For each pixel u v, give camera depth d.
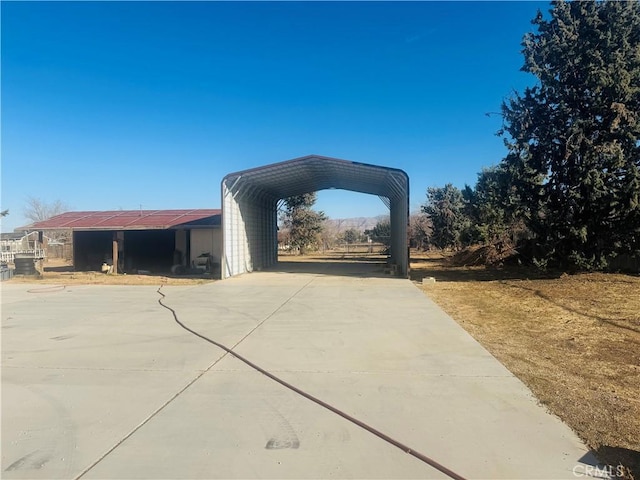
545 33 14.06
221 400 4.17
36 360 5.64
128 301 11.20
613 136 12.88
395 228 23.81
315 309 9.52
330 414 3.81
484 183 20.28
